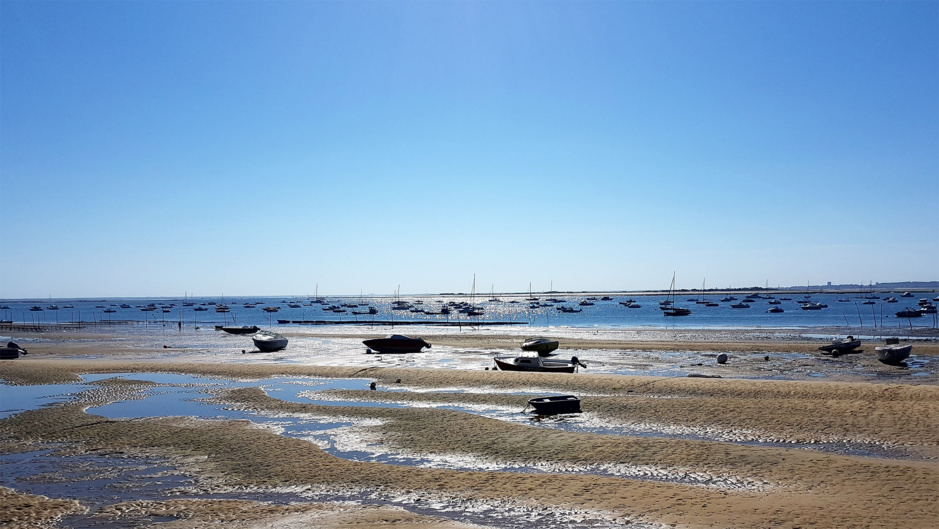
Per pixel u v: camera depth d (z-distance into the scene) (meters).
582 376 37.12
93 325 128.25
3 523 15.05
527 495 16.70
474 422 25.83
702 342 66.69
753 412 26.53
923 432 22.66
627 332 90.50
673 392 32.44
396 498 16.77
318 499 16.81
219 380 39.97
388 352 62.00
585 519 14.84
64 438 24.03
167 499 16.92
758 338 73.56
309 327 117.62
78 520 15.22
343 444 22.97
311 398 33.16
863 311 150.38
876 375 41.25
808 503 15.35
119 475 19.20
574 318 153.75
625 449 21.17
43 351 65.56
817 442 22.23
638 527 14.19
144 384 37.97
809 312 150.38
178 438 23.69
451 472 18.92
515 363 42.78
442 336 84.00
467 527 14.47
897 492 16.02
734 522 14.14
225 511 15.74
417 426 25.39
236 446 22.36
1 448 22.73
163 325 127.81
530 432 23.91
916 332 80.81
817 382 32.81
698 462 19.52
